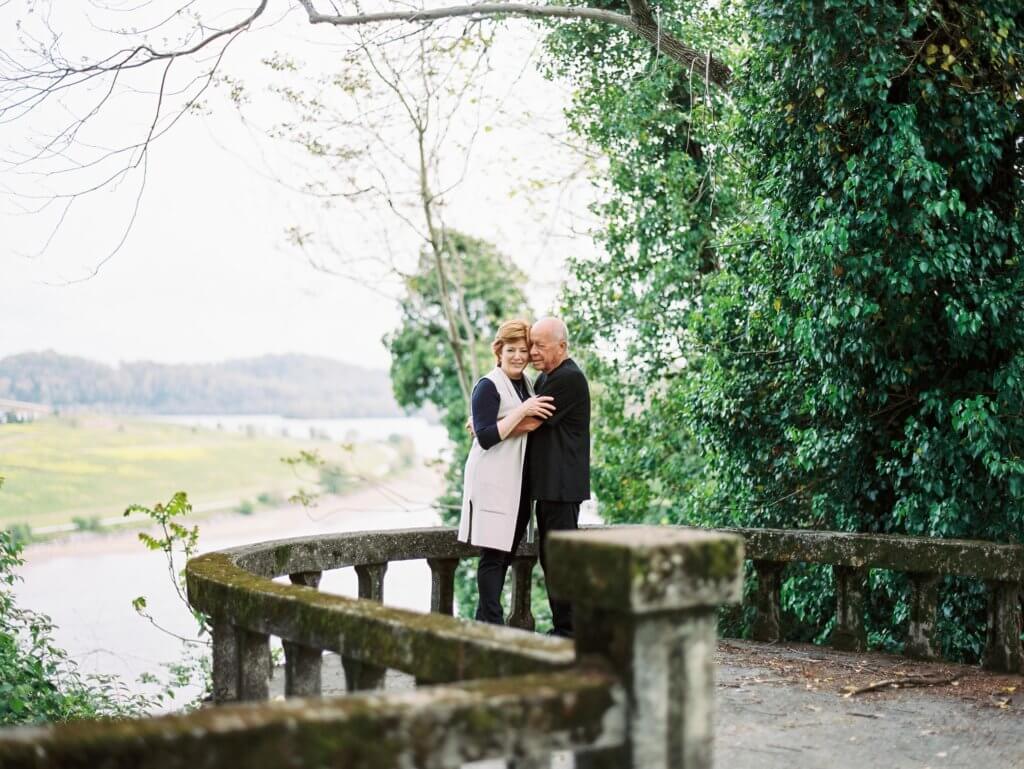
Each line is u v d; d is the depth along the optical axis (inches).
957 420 220.7
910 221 222.4
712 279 326.0
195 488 1100.5
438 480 711.7
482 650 95.8
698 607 86.4
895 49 226.4
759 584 228.4
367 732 71.7
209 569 155.8
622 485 400.2
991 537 229.0
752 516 290.2
